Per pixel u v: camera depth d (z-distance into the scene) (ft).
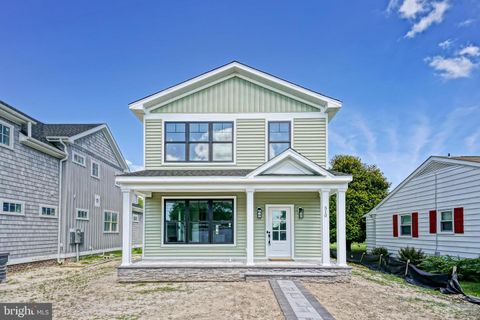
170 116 44.27
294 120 44.01
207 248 42.86
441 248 48.03
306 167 38.37
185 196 43.47
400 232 59.67
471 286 35.99
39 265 50.39
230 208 43.39
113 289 33.19
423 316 24.45
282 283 34.47
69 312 25.26
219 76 44.55
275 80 43.55
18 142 46.75
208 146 43.93
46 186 52.85
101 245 70.90
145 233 43.11
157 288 33.27
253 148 43.73
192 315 23.89
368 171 93.61
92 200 67.00
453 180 45.75
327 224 37.68
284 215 43.39
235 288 32.76
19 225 46.34
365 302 28.02
